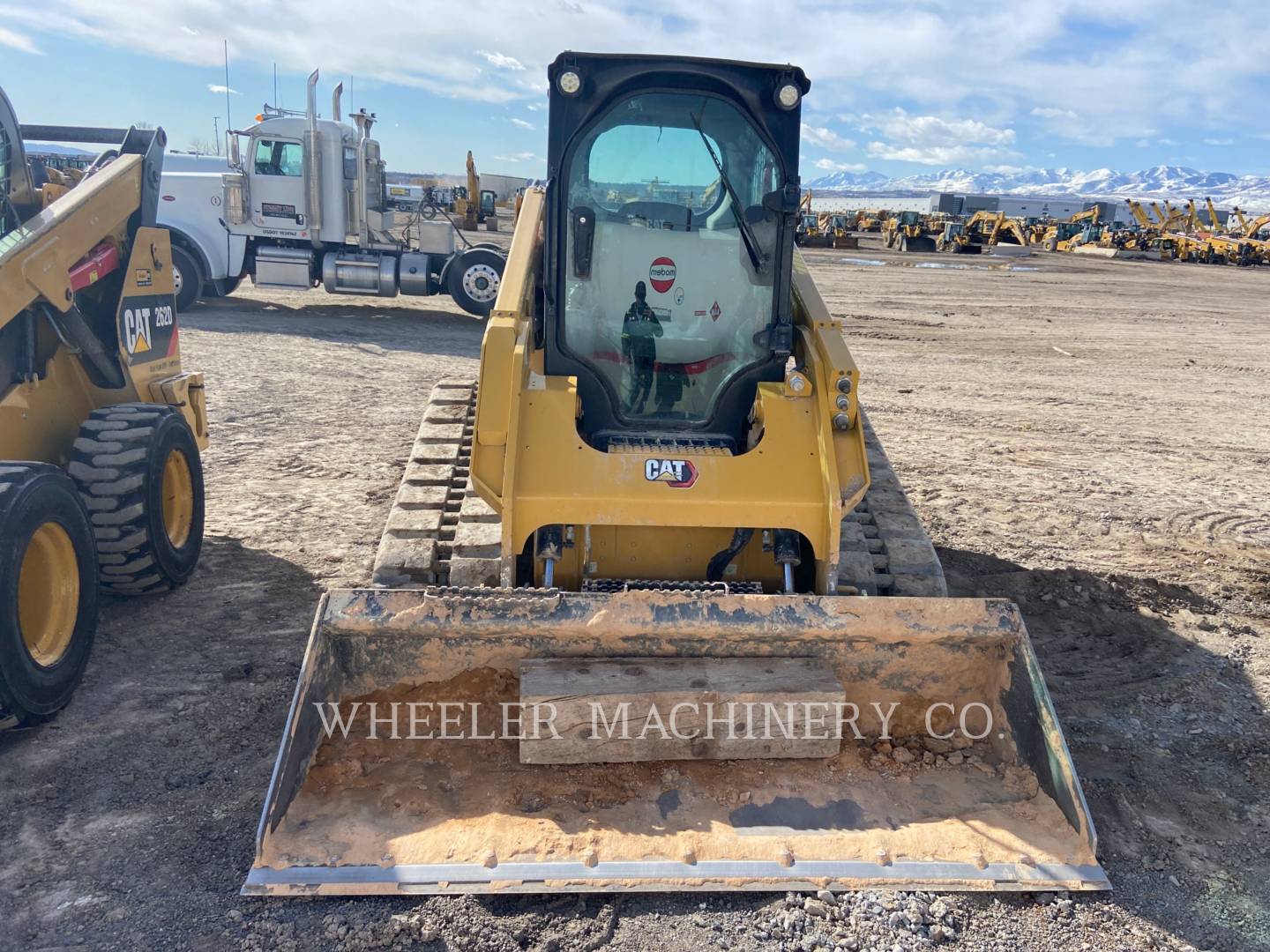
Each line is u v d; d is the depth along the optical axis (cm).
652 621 353
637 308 464
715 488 407
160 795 365
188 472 555
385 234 1588
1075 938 306
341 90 1532
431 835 321
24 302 441
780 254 458
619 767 355
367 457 823
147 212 572
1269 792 400
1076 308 2309
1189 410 1191
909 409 1128
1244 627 559
